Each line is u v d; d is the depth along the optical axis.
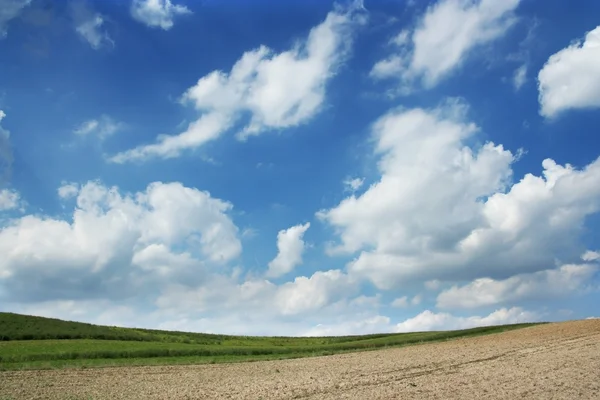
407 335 120.31
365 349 83.25
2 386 38.22
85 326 97.19
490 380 38.00
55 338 81.56
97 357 62.19
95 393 34.84
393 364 52.34
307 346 93.06
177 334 114.88
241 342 104.25
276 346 93.38
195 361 60.41
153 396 33.31
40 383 40.06
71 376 44.78
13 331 81.12
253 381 40.94
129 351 66.56
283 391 34.72
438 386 35.59
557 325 101.31
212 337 116.62
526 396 30.89
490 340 83.69
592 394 31.17
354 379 40.47
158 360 60.41
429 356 60.66
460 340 89.94
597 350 57.84
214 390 35.84
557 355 54.81
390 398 30.97
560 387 33.84
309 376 43.72
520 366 46.34
